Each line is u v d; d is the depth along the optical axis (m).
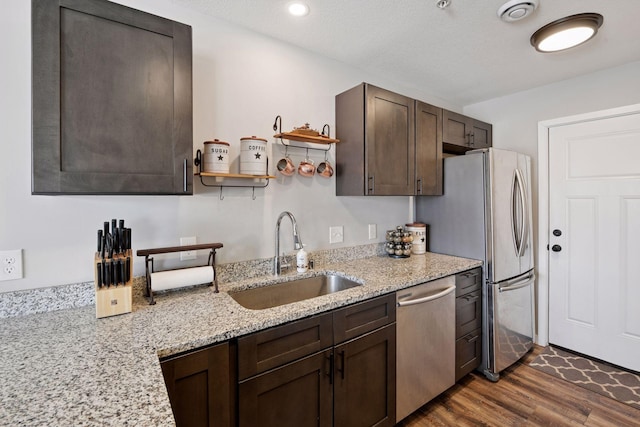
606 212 2.34
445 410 1.88
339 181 2.13
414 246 2.47
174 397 0.98
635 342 2.23
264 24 1.72
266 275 1.80
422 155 2.27
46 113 1.00
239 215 1.75
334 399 1.40
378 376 1.58
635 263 2.22
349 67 2.23
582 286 2.48
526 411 1.85
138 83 1.16
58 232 1.28
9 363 0.87
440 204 2.50
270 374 1.19
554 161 2.60
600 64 2.22
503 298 2.24
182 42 1.25
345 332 1.43
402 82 2.55
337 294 1.47
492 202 2.18
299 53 1.98
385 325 1.60
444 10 1.59
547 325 2.68
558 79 2.50
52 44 1.01
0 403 0.70
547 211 2.64
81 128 1.06
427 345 1.83
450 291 1.94
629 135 2.23
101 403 0.70
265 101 1.83
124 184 1.13
